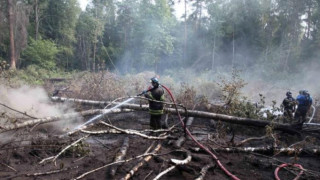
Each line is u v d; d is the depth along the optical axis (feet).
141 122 29.48
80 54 155.43
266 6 122.93
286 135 26.89
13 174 15.78
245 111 28.89
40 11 136.36
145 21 124.06
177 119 30.55
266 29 121.19
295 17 111.65
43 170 16.49
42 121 20.67
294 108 30.53
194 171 16.63
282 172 18.22
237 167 18.39
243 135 27.32
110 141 22.79
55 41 138.31
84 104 32.94
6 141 19.97
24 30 96.17
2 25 93.81
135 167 16.39
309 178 17.48
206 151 19.77
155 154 17.75
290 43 104.63
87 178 15.52
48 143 19.60
